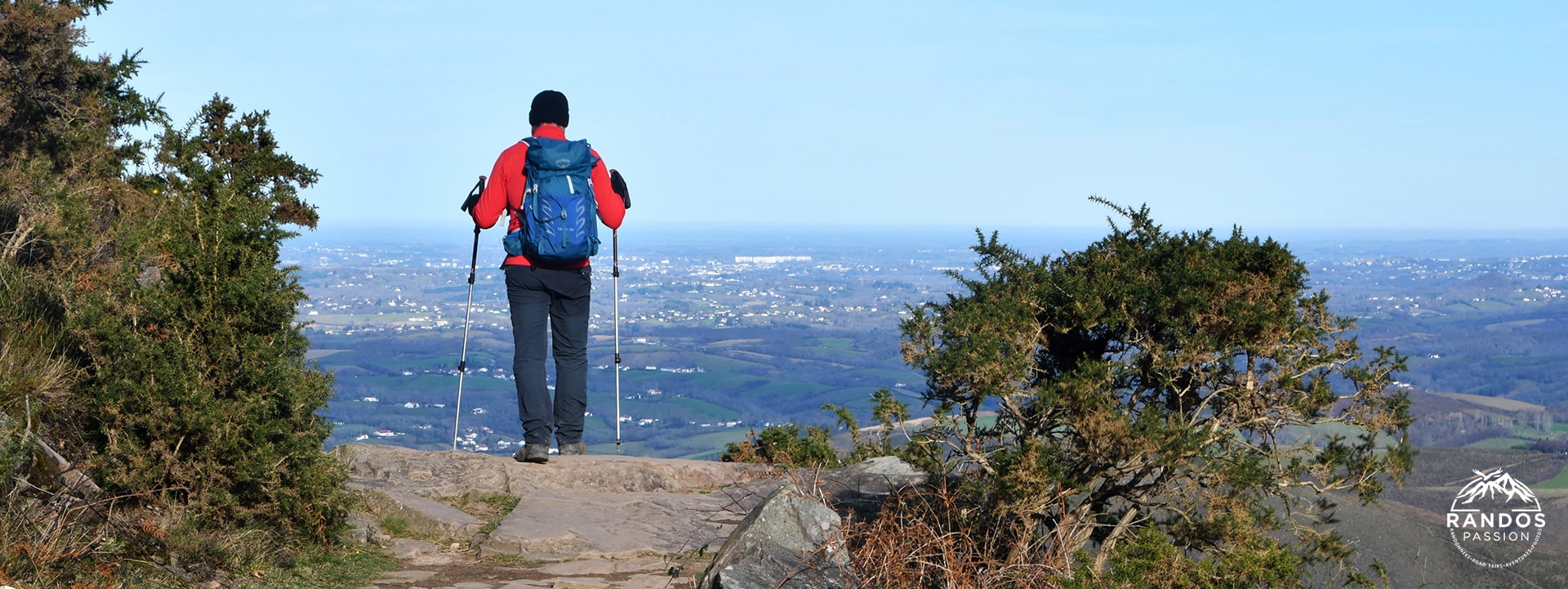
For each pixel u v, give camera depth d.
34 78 11.04
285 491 5.14
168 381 4.90
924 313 5.38
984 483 4.81
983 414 5.12
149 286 5.22
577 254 7.40
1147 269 5.19
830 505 5.72
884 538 4.45
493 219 7.53
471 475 7.31
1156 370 4.96
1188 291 4.77
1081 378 4.54
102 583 4.12
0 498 4.18
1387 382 4.62
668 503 7.08
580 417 8.08
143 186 10.70
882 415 5.21
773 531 4.62
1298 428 4.79
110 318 5.05
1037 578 4.28
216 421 4.93
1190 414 4.99
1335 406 4.68
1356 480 4.51
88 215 7.40
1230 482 4.56
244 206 5.47
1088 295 4.98
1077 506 4.81
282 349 5.25
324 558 5.26
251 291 5.14
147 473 4.82
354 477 7.10
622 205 7.79
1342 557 4.13
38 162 8.16
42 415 4.94
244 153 11.05
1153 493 4.81
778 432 8.73
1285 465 4.74
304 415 5.36
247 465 4.99
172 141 11.09
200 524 4.92
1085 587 4.13
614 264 8.29
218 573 4.66
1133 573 4.17
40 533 4.15
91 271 6.32
